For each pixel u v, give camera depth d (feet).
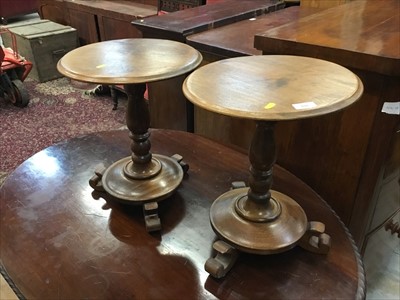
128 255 2.37
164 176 2.80
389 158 2.95
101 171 2.92
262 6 5.40
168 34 4.26
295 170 3.43
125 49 2.72
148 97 4.88
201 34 4.25
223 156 3.40
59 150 3.49
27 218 2.67
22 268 2.27
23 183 3.04
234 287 2.15
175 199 2.86
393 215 3.71
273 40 3.08
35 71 9.39
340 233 2.55
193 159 3.35
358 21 3.59
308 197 2.89
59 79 9.65
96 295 2.10
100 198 2.87
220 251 2.21
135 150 2.72
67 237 2.50
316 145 3.17
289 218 2.36
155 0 8.51
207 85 2.09
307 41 2.93
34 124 7.42
